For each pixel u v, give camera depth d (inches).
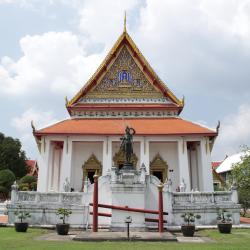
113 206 792.9
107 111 1445.6
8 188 1742.1
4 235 675.4
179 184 1269.7
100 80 1485.0
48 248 486.0
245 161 1503.4
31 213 884.6
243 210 1641.2
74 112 1446.9
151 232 716.7
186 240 636.7
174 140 1301.7
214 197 920.9
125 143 910.4
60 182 1261.1
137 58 1504.7
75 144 1382.9
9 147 2488.9
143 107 1441.9
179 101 1449.3
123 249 480.1
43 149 1279.5
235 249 487.5
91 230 815.1
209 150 1288.1
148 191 876.0
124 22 1534.2
